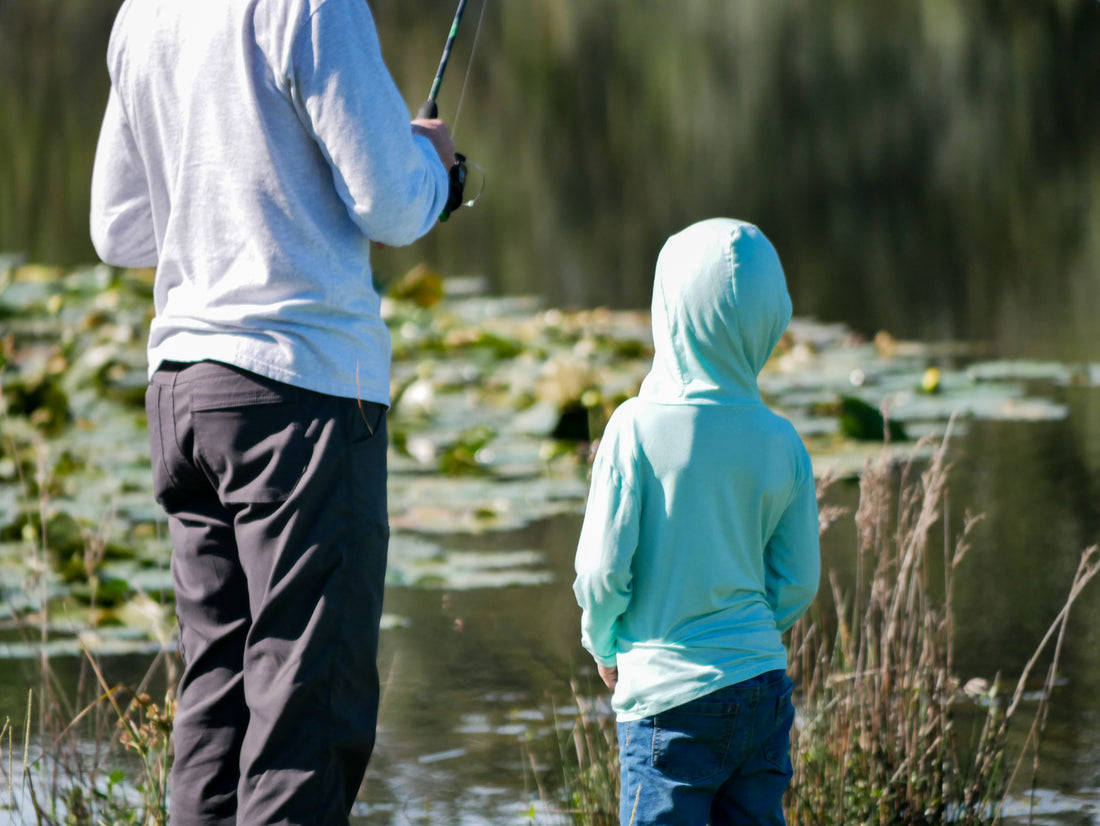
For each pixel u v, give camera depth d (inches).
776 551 383.6
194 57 359.6
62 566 733.3
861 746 451.8
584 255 1749.5
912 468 914.1
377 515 357.4
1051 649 635.5
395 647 654.5
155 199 380.5
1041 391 1122.7
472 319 1387.8
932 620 492.7
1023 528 803.4
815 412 1043.9
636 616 372.5
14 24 3329.2
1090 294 1476.4
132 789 483.5
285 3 346.0
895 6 3346.5
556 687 602.9
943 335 1327.5
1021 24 3115.2
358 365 356.2
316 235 354.6
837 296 1501.0
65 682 597.9
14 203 2086.6
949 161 2201.0
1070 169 2121.1
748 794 372.5
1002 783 497.4
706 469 366.6
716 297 369.4
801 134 2425.0
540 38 3132.4
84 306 1408.7
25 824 451.2
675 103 2682.1
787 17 3329.2
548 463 970.7
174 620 666.2
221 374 352.2
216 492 371.2
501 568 763.4
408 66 2849.4
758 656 365.4
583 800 447.8
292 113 351.9
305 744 345.1
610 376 1133.1
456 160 409.1
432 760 529.3
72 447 974.4
